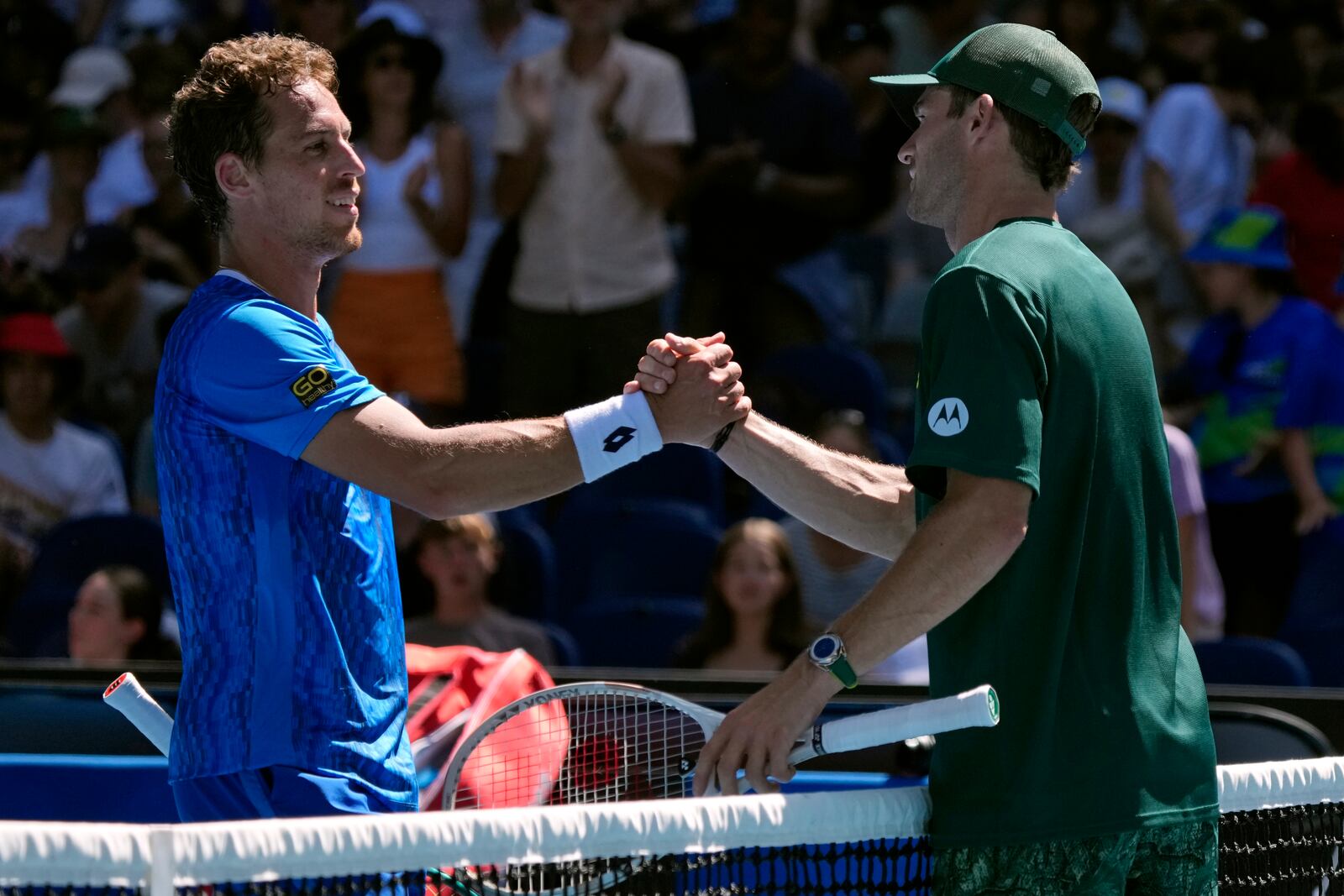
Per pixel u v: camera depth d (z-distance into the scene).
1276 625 25.31
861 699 15.42
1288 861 10.69
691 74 29.55
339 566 9.51
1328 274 27.92
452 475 9.45
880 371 29.41
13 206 31.75
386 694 9.64
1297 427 25.36
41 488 26.09
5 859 7.00
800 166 28.41
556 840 8.12
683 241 29.45
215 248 30.27
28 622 23.25
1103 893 9.12
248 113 9.85
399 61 27.33
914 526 10.94
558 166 27.31
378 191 27.55
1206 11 30.86
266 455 9.48
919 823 9.30
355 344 27.53
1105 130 29.28
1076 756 9.10
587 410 10.04
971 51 10.06
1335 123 27.77
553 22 30.66
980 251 9.35
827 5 31.06
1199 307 29.22
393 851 7.77
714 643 20.22
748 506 26.95
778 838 8.75
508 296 28.22
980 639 9.23
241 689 9.30
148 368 28.84
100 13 35.94
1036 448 8.91
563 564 25.05
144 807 14.80
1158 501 9.77
